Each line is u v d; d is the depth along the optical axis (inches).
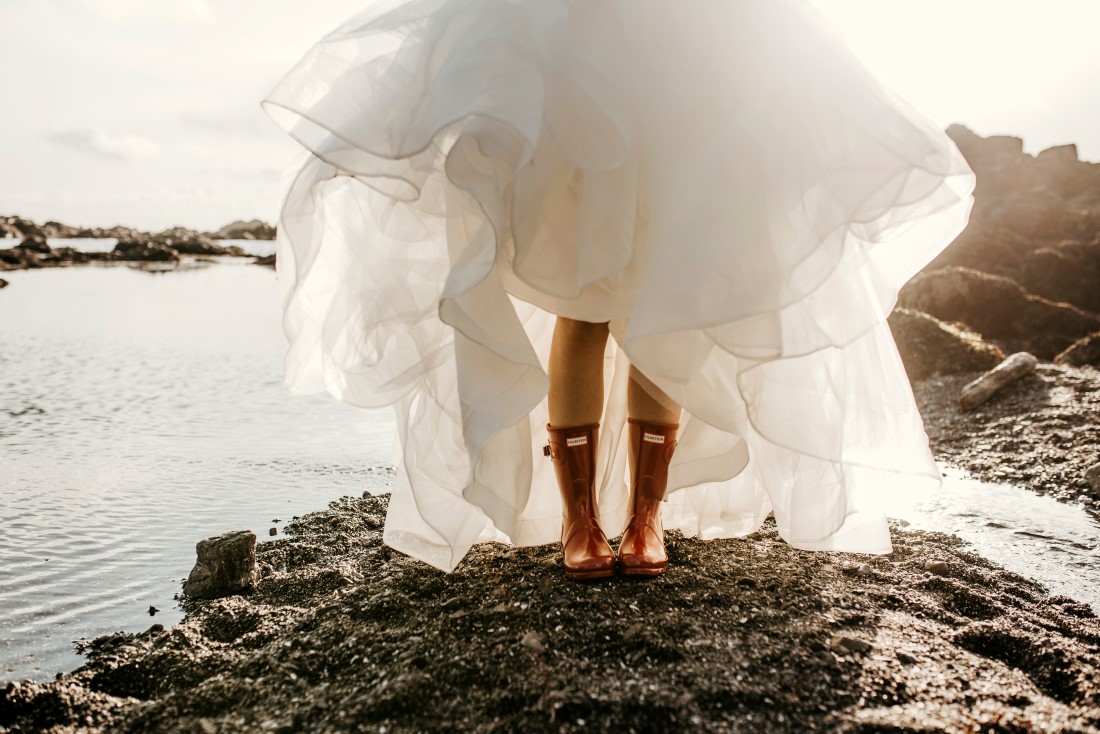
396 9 72.4
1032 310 349.4
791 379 70.9
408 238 72.1
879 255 77.5
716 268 63.2
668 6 67.1
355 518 112.1
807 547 79.1
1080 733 57.2
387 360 72.5
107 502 122.4
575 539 78.9
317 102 68.1
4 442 160.9
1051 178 976.3
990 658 69.6
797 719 58.4
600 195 65.7
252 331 383.2
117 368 264.4
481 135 62.1
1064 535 111.7
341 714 60.3
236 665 68.7
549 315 86.5
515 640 67.5
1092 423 161.6
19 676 71.3
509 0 67.4
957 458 158.7
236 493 128.0
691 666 63.9
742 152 65.1
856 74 68.1
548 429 79.8
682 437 80.0
